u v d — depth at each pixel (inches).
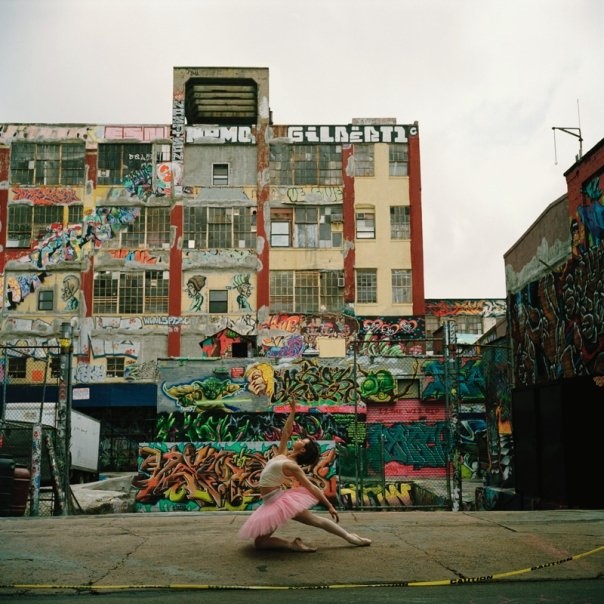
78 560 268.4
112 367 1579.7
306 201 1665.8
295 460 286.4
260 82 1708.9
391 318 1594.5
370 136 1696.6
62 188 1641.2
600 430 494.3
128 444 1459.2
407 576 242.7
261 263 1628.9
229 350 1581.0
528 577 242.2
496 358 916.6
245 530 272.2
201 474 706.2
